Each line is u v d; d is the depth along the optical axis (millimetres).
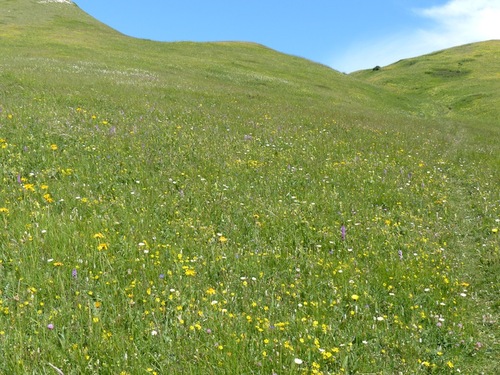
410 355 6246
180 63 55625
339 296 7484
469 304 7922
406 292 7887
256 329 6242
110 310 6324
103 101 22750
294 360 5367
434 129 33312
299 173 14680
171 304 6594
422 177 16109
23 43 57156
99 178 11758
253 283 7562
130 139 15680
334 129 24234
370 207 12516
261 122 23516
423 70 96188
